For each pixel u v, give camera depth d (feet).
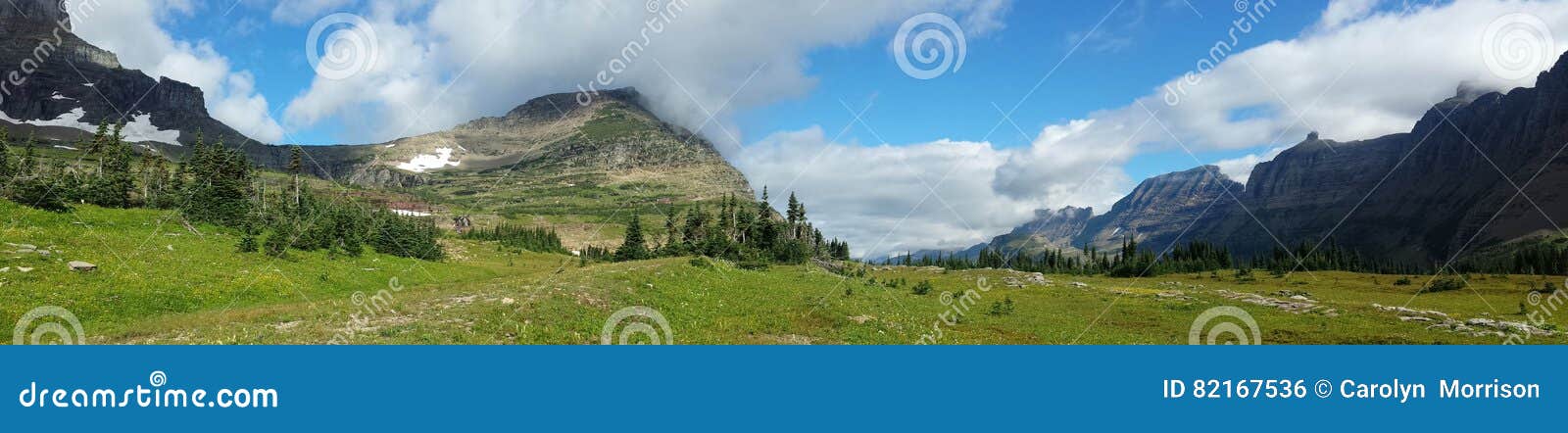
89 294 115.14
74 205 196.24
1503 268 488.85
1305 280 404.57
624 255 372.17
